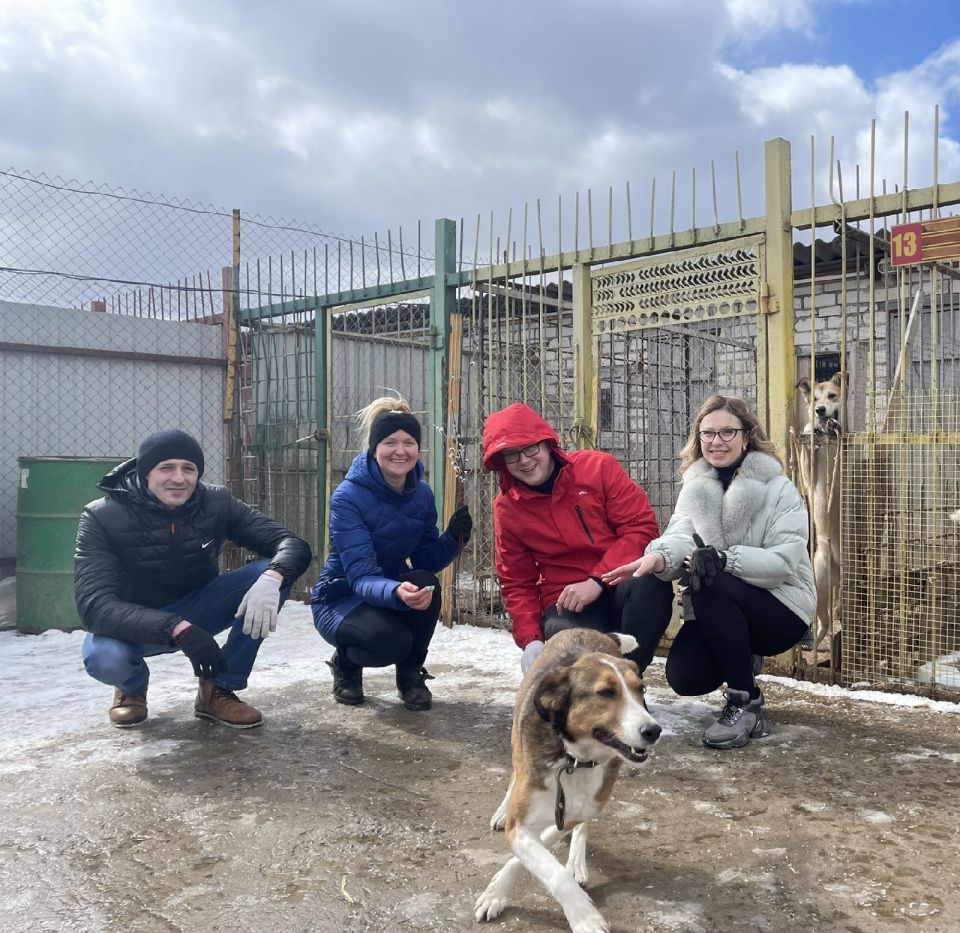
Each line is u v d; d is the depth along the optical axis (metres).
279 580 4.13
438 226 6.65
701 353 8.81
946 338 7.46
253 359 8.42
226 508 4.46
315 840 2.94
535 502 4.09
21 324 7.42
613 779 2.56
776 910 2.42
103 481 4.21
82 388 7.74
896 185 4.55
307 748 3.90
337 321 8.59
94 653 4.08
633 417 8.72
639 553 4.00
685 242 5.39
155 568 4.22
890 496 4.74
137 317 8.02
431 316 6.73
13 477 7.39
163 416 8.22
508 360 6.38
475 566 6.60
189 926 2.38
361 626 4.28
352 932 2.35
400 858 2.80
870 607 4.76
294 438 8.01
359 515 4.38
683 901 2.48
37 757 3.80
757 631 4.01
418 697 4.49
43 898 2.55
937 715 4.23
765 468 4.06
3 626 6.84
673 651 4.15
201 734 4.11
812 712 4.32
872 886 2.55
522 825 2.41
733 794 3.27
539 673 2.67
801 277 8.50
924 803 3.15
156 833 3.01
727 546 4.00
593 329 5.93
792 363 5.07
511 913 2.45
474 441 6.67
